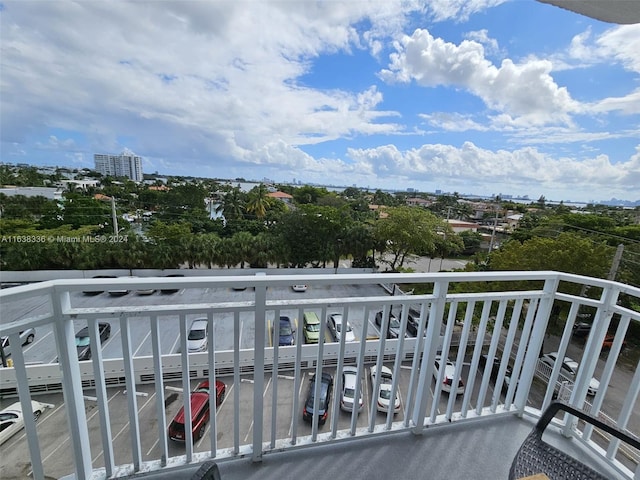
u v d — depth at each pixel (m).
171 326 9.30
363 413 5.56
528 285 8.47
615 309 1.32
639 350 8.52
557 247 9.49
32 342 8.31
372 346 7.23
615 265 7.99
